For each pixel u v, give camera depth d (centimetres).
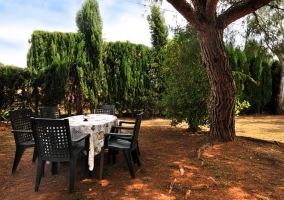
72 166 269
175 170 335
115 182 297
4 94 789
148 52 934
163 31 943
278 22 544
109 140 350
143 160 384
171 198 253
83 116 408
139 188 278
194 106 581
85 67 844
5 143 509
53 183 296
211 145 440
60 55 819
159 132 630
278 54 567
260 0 413
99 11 860
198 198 252
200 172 326
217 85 452
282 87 1078
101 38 856
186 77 584
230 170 331
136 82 908
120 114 927
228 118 461
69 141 263
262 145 461
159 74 888
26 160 389
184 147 461
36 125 266
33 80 797
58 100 824
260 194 259
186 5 422
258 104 1073
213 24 430
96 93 866
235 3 460
